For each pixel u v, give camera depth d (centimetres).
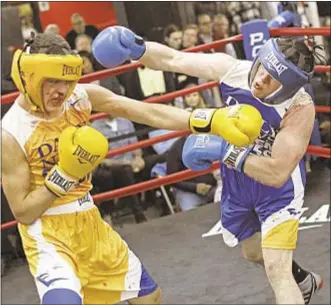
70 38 587
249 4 655
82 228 279
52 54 249
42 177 269
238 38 516
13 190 264
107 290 291
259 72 293
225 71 309
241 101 305
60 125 268
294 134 295
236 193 322
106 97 294
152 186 523
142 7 641
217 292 432
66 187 261
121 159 568
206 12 654
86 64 566
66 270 268
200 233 519
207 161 309
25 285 475
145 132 535
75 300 260
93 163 256
